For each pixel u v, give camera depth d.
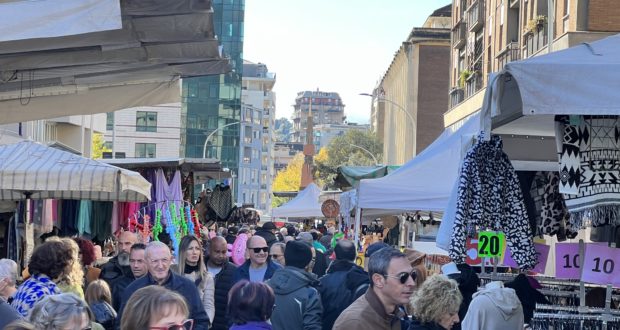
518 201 8.65
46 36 7.40
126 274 10.47
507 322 8.11
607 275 8.55
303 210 37.25
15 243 13.66
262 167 176.12
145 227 16.88
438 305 6.94
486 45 46.62
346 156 113.50
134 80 12.73
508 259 10.78
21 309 7.03
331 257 16.69
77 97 13.25
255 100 158.25
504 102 7.86
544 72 6.38
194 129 91.06
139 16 9.08
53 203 16.69
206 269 10.75
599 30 30.20
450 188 13.82
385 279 5.68
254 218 44.81
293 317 8.71
